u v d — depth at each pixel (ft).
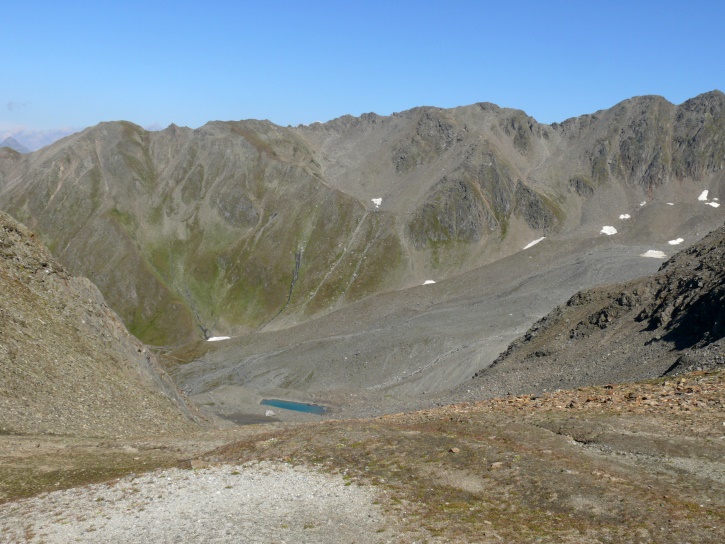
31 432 115.96
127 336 179.93
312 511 62.23
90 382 143.02
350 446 81.00
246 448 87.97
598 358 219.20
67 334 152.76
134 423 138.21
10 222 167.02
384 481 69.72
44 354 140.15
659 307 226.17
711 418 87.45
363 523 59.47
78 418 128.77
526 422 92.58
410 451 77.61
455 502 64.13
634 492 66.03
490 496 65.62
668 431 83.97
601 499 63.82
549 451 78.02
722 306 176.45
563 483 67.15
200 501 65.46
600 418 91.15
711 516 60.80
